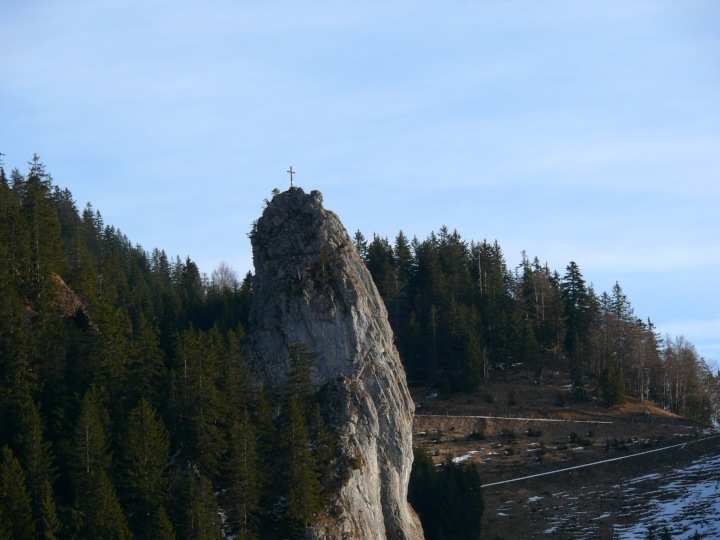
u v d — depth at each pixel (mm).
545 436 147875
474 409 154125
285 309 99062
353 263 102000
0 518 73375
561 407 156750
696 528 117500
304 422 89500
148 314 140750
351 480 87625
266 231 104750
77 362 96375
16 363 88500
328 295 98812
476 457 140250
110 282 148500
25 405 85938
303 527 83438
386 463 92688
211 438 88438
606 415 155750
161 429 86312
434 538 112000
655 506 125875
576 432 149250
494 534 120375
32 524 74875
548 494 131375
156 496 81625
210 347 98875
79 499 79375
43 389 90000
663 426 152875
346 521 85062
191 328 99625
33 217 107812
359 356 96812
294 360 95000
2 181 112250
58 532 76125
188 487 82250
